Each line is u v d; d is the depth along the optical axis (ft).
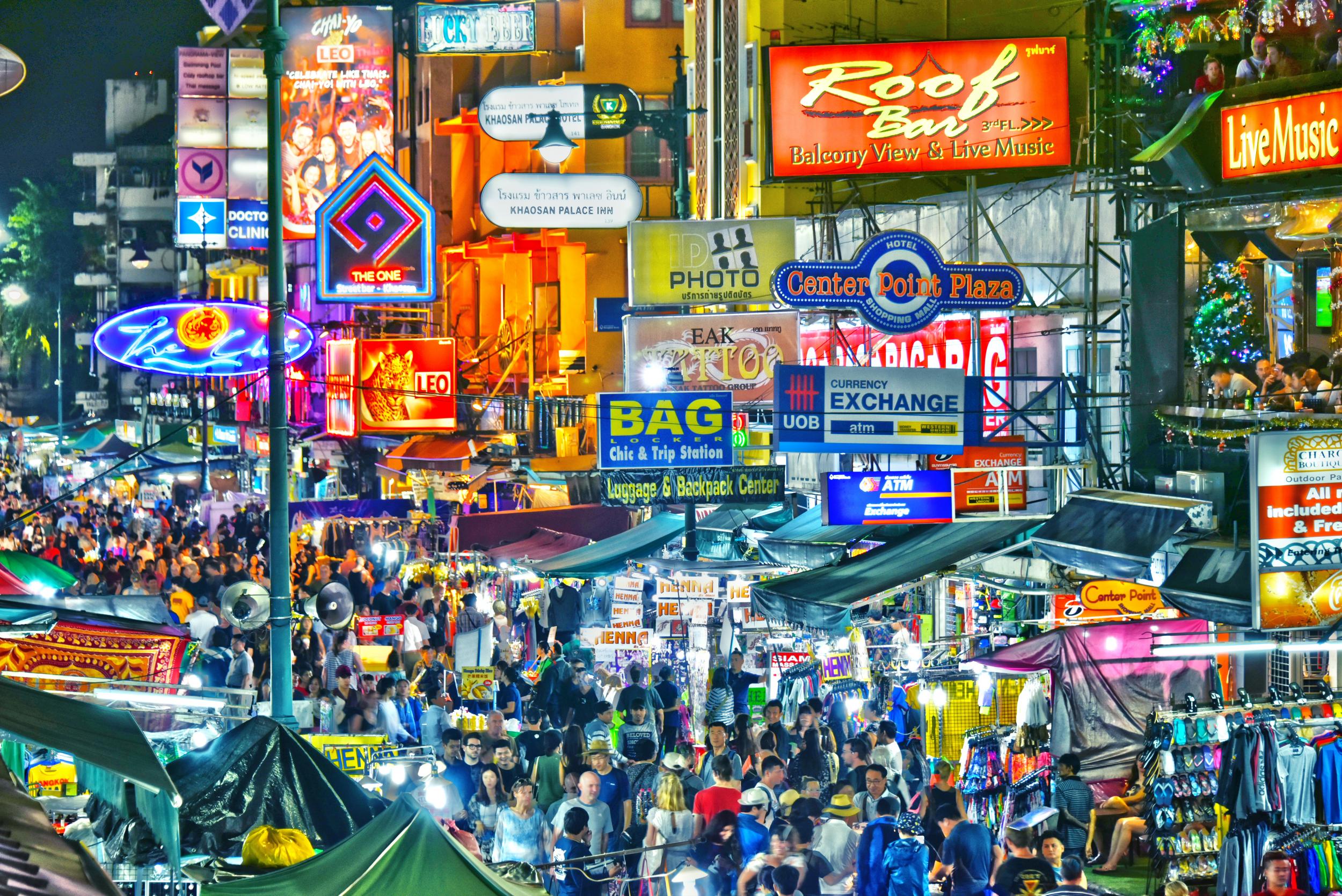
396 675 106.42
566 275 222.69
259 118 237.45
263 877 42.45
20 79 74.79
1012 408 115.55
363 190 227.81
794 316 136.36
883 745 81.46
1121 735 80.64
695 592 115.65
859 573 96.73
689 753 80.33
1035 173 132.67
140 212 536.83
